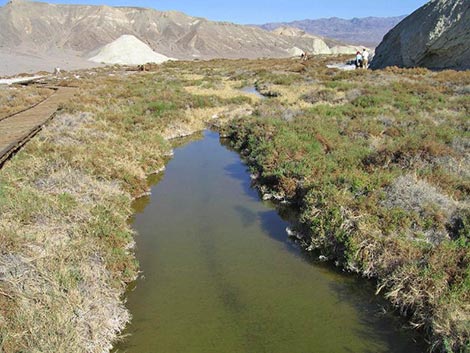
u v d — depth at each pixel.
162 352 6.17
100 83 32.34
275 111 19.64
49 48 128.12
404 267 7.20
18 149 12.71
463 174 10.34
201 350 6.21
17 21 138.38
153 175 14.01
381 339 6.42
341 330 6.62
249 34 174.88
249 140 16.34
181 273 8.19
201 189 12.70
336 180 10.42
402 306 6.84
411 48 37.00
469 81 24.36
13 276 6.35
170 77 38.75
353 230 8.44
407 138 12.80
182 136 19.27
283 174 12.13
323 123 16.17
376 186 9.61
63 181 10.36
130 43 81.19
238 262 8.58
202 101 23.91
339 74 32.50
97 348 5.96
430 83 25.33
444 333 5.95
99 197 10.29
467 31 32.34
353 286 7.74
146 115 20.64
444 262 6.99
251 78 37.78
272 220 10.54
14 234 7.25
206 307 7.18
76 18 153.75
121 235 8.99
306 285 7.80
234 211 11.09
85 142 14.18
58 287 6.38
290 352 6.17
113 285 7.37
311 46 188.25
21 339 5.46
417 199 8.82
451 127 14.70
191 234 9.80
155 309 7.12
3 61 64.00
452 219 8.29
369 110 18.14
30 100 23.23
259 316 6.95
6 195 8.82
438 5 35.22
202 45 149.25
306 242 9.24
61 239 7.74
